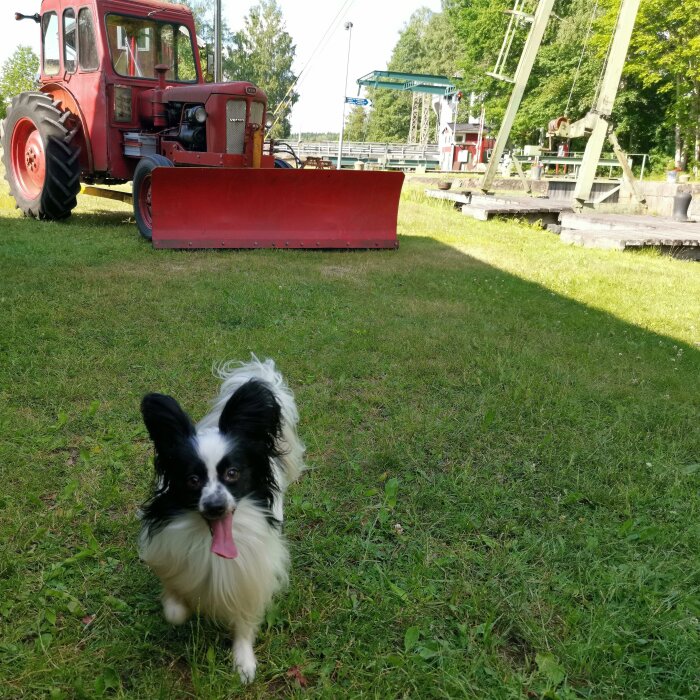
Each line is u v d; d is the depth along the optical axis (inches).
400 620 97.7
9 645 87.5
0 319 207.5
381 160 1535.4
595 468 144.6
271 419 88.0
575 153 1371.8
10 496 119.4
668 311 285.1
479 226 540.1
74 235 348.5
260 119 358.0
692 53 1024.9
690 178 1099.9
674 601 102.7
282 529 107.8
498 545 116.0
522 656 93.3
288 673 87.3
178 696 82.9
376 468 140.6
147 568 104.0
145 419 82.4
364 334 223.5
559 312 271.0
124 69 368.5
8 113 399.9
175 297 244.8
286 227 352.2
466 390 182.9
